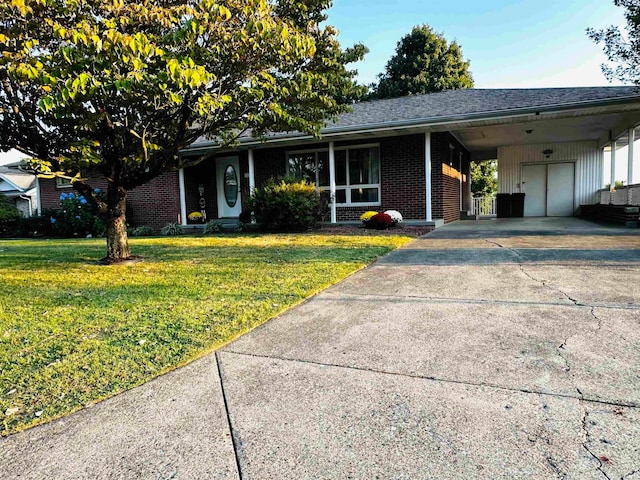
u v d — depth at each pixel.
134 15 4.47
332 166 10.92
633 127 9.85
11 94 5.01
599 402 1.90
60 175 5.32
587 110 8.28
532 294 3.71
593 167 13.65
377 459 1.58
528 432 1.70
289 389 2.15
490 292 3.85
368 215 10.14
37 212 14.20
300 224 10.16
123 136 5.69
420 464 1.54
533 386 2.07
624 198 9.94
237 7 4.58
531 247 6.36
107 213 6.36
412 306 3.51
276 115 5.57
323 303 3.71
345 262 5.60
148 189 13.22
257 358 2.56
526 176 14.40
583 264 4.90
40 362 2.56
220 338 2.88
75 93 3.83
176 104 5.15
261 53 4.96
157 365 2.49
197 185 13.34
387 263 5.56
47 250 8.18
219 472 1.55
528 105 8.65
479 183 27.23
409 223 10.51
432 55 27.83
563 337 2.67
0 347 2.82
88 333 3.07
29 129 5.38
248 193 12.83
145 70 4.41
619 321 2.92
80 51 4.00
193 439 1.76
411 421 1.82
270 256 6.39
